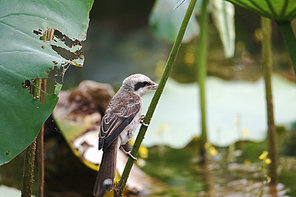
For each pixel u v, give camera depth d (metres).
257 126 13.43
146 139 12.73
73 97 11.23
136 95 7.82
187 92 16.06
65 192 9.79
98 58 22.05
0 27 6.17
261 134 12.95
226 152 12.54
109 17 26.64
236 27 22.23
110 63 21.33
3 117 5.96
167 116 14.16
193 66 20.70
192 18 15.42
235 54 21.12
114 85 18.92
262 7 6.90
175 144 12.40
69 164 10.24
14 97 6.03
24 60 6.13
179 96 15.69
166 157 12.44
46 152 10.48
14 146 5.94
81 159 9.65
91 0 6.68
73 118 10.71
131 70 20.62
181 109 14.67
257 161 11.48
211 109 14.75
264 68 11.08
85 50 23.05
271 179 10.14
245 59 20.89
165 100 15.31
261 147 12.38
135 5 26.83
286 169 10.68
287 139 12.88
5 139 5.93
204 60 12.62
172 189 9.90
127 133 7.59
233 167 11.25
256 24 22.22
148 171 11.19
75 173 10.24
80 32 6.55
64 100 11.18
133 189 9.66
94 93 11.37
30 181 6.82
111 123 7.37
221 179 10.44
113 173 6.84
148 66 20.89
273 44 22.08
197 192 9.66
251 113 14.35
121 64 21.27
